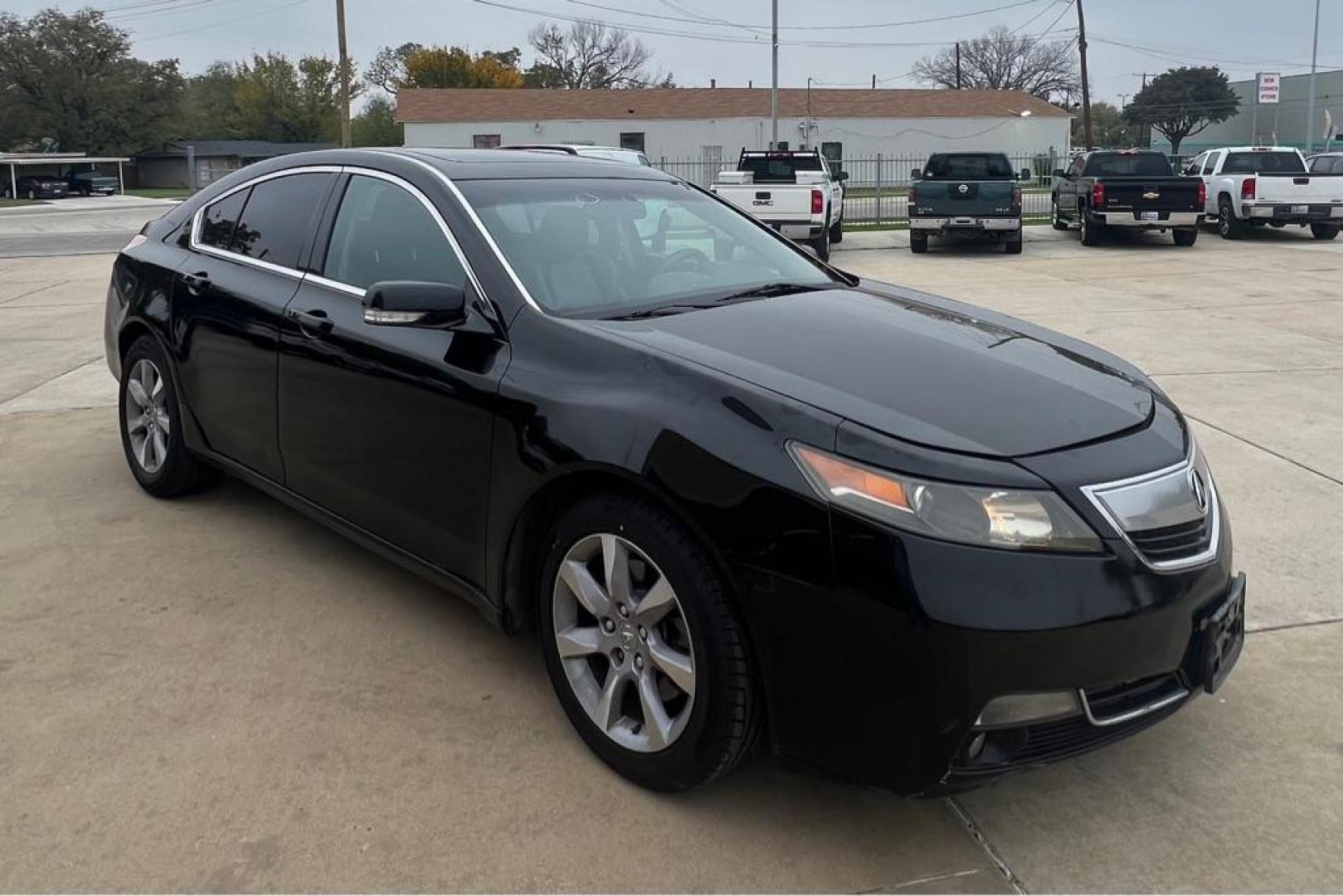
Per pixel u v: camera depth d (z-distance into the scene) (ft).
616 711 9.34
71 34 250.98
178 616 12.24
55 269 54.70
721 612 8.30
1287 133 191.21
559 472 9.22
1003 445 8.17
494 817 8.79
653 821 8.79
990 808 9.06
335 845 8.41
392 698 10.59
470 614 12.42
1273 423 20.72
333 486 12.19
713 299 11.36
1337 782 9.36
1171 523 8.39
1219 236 69.82
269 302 12.91
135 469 16.28
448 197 11.51
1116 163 66.54
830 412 8.29
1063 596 7.63
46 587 12.98
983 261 56.80
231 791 9.05
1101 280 45.52
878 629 7.64
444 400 10.43
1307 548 14.43
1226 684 11.01
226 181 15.34
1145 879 8.18
